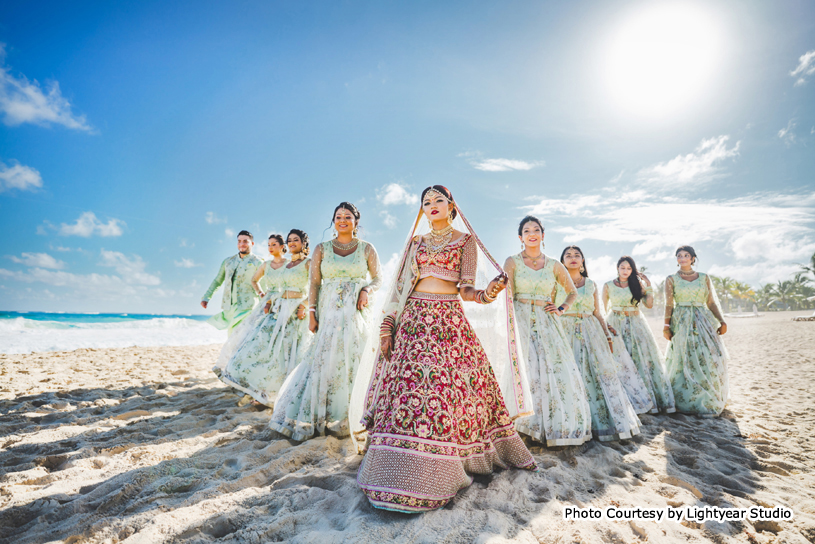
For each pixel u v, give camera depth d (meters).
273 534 2.03
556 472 2.86
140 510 2.30
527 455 2.81
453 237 2.78
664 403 4.97
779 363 10.04
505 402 3.05
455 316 2.67
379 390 2.73
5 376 6.67
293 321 4.78
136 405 4.80
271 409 4.59
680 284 5.38
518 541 1.97
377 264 4.09
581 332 4.13
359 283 4.01
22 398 5.08
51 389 5.72
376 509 2.23
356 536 1.97
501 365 3.11
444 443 2.31
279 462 2.94
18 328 22.61
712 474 2.99
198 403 4.95
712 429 4.30
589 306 4.28
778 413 5.00
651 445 3.66
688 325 5.23
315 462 3.04
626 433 3.68
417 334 2.57
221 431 3.77
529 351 3.57
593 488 2.71
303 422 3.52
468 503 2.34
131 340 16.50
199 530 2.06
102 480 2.71
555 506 2.36
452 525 2.09
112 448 3.30
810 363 9.84
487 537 1.94
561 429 3.31
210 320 6.08
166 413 4.50
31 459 3.07
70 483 2.64
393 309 2.85
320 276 4.07
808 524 2.27
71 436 3.64
